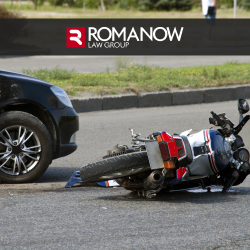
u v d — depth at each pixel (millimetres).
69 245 12828
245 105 19125
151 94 44594
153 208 16578
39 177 20266
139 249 12578
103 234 13727
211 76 52406
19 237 13406
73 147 21578
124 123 35844
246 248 12852
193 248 12742
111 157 16344
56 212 15891
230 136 18609
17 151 19797
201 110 42062
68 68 62812
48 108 20672
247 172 18953
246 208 16781
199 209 16547
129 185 17484
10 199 17391
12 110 21141
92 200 17578
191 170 17453
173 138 16344
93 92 43219
